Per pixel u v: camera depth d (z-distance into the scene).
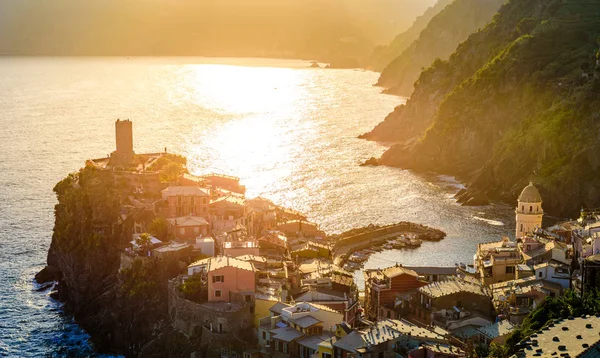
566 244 188.25
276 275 180.75
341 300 172.25
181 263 190.38
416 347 131.50
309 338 148.00
